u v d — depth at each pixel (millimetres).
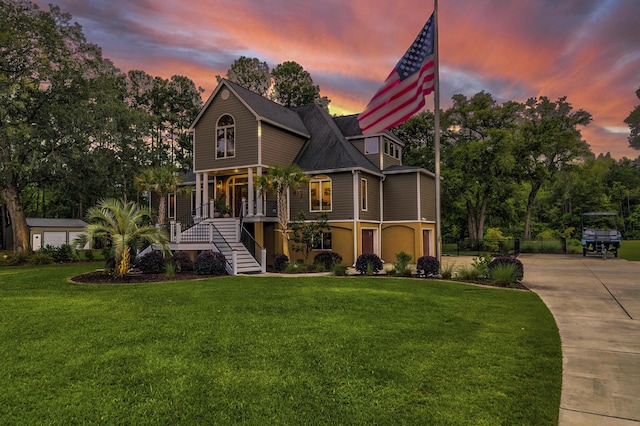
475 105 37125
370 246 23562
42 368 5230
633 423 3740
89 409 4082
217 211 24484
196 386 4629
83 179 28812
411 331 6930
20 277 14852
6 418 3902
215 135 23141
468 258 27203
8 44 24938
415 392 4426
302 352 5809
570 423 3746
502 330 7016
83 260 26719
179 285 12633
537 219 55500
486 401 4191
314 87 46094
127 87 47156
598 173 56375
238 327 7246
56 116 26250
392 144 26797
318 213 22328
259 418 3859
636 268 17859
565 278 14477
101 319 7914
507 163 32312
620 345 6215
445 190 34875
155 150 42156
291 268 17547
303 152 24531
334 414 3928
